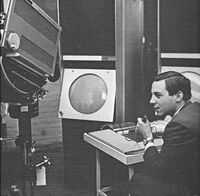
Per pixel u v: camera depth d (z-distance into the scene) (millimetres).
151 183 1350
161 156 1295
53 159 1602
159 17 1524
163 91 1405
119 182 1624
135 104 1632
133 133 1542
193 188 1310
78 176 1638
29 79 1142
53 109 1627
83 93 1622
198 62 1520
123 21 1541
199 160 1272
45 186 1543
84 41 1577
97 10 1539
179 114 1305
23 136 1269
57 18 1545
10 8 982
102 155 1646
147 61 1586
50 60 1200
